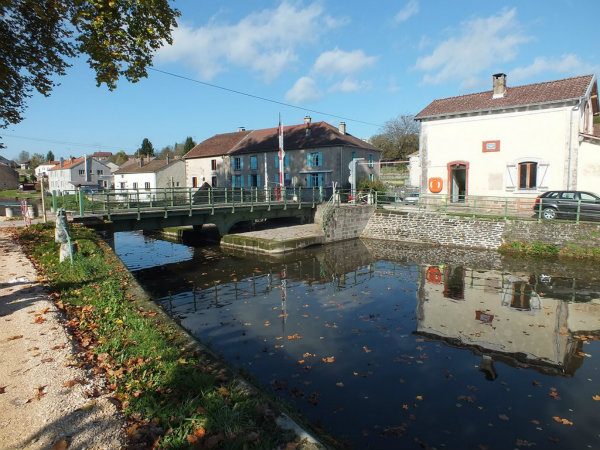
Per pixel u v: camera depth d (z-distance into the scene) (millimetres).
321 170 32719
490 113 20609
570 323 9000
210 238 22562
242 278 13852
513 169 20094
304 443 3289
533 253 17062
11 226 14820
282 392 5781
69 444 3070
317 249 19734
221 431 3354
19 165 114375
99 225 14812
